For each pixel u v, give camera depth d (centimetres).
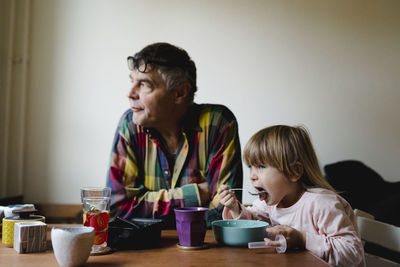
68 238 70
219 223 102
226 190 111
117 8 283
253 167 115
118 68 280
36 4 281
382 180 254
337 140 288
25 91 276
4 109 274
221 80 284
